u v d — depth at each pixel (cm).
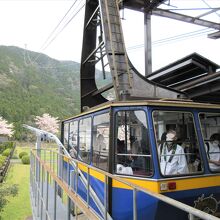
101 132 563
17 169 2295
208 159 509
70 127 848
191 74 1154
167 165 465
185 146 495
